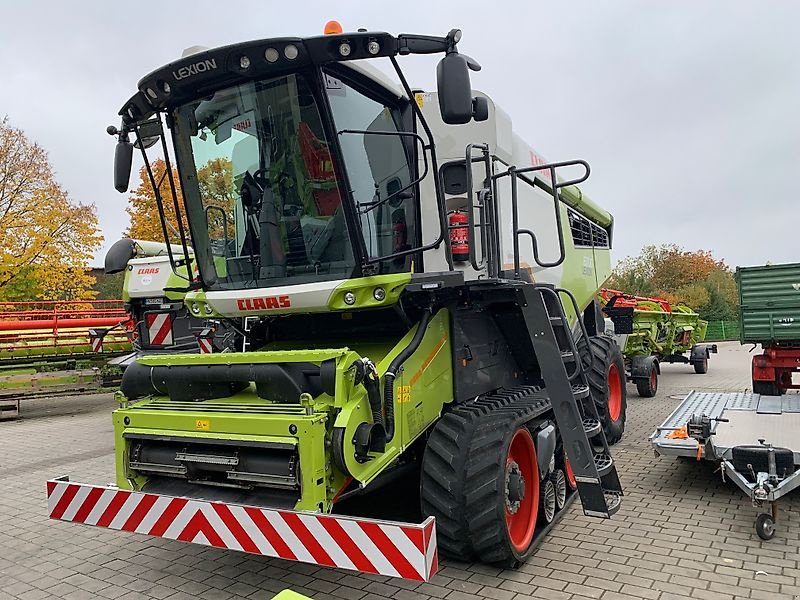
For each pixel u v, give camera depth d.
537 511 4.68
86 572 4.53
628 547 4.63
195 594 4.09
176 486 4.09
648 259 48.44
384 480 4.34
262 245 4.50
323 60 3.80
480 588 4.00
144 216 16.86
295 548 3.32
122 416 4.18
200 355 4.09
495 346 5.48
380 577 4.23
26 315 12.79
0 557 4.89
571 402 4.36
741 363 21.14
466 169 4.51
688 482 6.29
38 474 7.48
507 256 5.57
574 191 8.15
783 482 4.69
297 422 3.45
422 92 4.96
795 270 8.16
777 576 4.07
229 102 4.25
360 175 4.27
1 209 21.55
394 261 4.52
